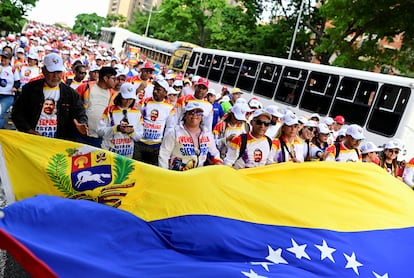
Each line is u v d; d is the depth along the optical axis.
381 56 19.56
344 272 3.62
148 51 33.53
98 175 3.84
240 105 6.27
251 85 16.56
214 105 9.57
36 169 3.79
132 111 5.18
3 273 3.73
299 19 25.09
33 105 4.62
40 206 3.10
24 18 29.62
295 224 3.91
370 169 4.91
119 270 2.88
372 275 3.68
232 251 3.52
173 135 4.86
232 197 3.96
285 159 5.49
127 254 3.15
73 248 2.96
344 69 12.82
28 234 2.92
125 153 5.19
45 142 3.90
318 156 6.54
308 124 6.43
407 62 19.47
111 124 5.12
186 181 3.91
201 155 4.96
